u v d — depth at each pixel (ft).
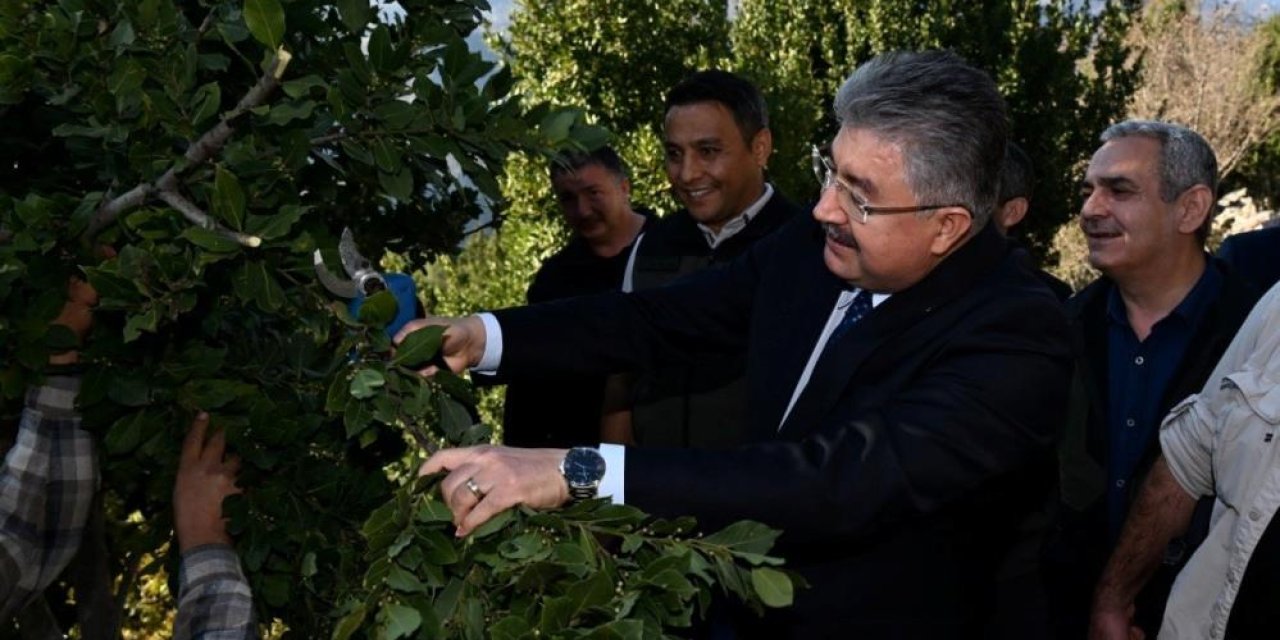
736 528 5.29
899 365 6.86
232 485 6.03
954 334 6.78
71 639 9.49
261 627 6.75
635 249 12.61
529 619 4.96
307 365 6.05
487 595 5.19
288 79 5.84
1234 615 8.04
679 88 11.93
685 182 11.84
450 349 7.48
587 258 13.35
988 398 6.57
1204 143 10.36
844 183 6.62
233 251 5.13
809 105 28.91
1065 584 10.28
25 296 5.98
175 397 5.85
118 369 5.82
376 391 5.40
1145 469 10.19
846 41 37.83
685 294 8.16
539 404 13.09
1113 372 10.45
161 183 5.43
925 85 6.52
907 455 6.37
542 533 5.16
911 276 6.82
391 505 5.01
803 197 28.68
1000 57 39.96
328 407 5.32
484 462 5.28
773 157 28.25
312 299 5.74
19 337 5.68
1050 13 41.24
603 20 28.30
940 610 7.05
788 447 6.31
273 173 5.43
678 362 8.20
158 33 5.38
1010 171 12.09
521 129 5.67
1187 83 68.39
